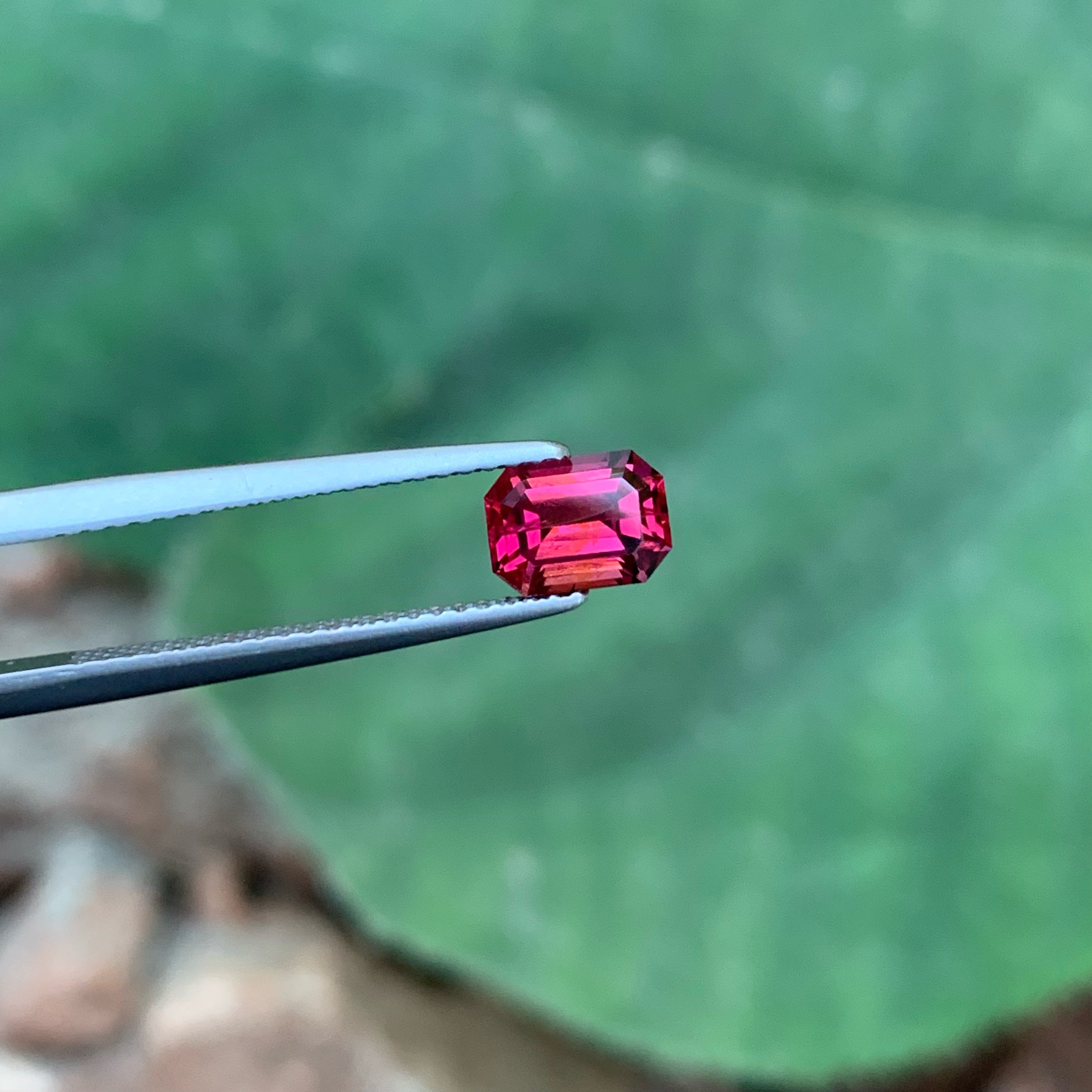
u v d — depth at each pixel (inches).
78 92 8.3
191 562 8.1
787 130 8.1
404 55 8.4
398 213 8.5
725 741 8.0
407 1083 8.5
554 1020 8.3
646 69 8.2
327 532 8.1
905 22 7.9
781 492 8.1
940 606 7.9
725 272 8.3
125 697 5.7
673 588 8.0
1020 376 8.0
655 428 8.3
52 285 8.5
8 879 9.8
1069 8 7.8
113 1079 8.5
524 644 8.0
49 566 9.9
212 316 8.6
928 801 7.8
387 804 8.1
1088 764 7.7
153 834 9.7
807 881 7.9
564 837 8.0
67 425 8.7
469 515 8.1
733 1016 7.8
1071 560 7.8
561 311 8.4
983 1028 7.7
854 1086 8.8
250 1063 8.5
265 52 8.3
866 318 8.2
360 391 8.7
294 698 8.0
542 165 8.4
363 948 9.3
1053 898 7.6
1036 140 7.9
